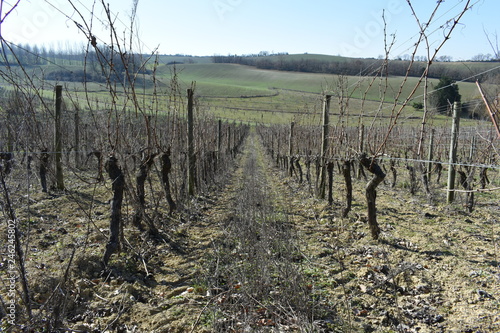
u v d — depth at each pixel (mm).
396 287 4027
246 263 4629
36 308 3219
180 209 7156
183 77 97938
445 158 12875
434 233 5965
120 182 4363
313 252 5152
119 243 4664
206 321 3332
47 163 7773
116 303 3572
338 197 9250
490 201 8461
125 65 4203
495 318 3301
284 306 3512
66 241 5141
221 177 13156
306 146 12141
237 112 51562
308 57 99750
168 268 4609
